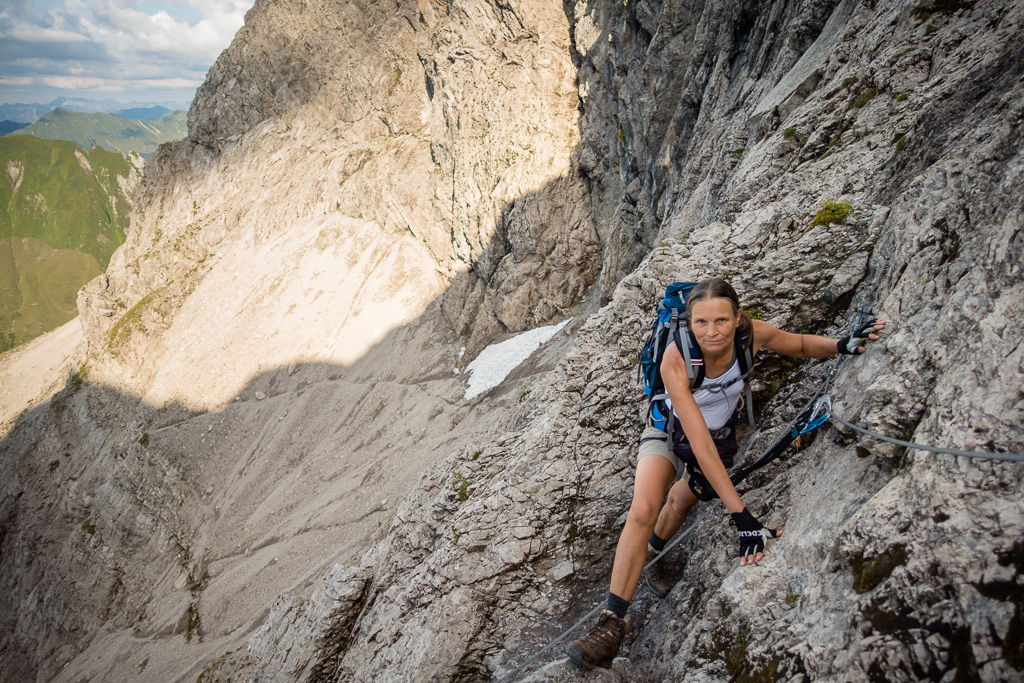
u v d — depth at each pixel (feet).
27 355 281.95
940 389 8.41
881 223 13.70
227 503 141.79
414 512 25.18
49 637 148.56
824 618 8.06
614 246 91.86
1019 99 10.03
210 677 39.34
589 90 107.86
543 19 115.14
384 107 187.93
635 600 13.83
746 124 34.60
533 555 16.57
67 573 152.87
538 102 118.32
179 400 172.24
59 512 166.09
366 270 178.09
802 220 15.55
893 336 10.15
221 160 220.84
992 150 10.09
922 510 7.43
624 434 16.76
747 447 12.97
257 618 102.99
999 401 7.39
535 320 127.54
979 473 7.07
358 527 110.73
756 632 8.96
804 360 13.32
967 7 16.55
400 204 175.11
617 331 17.81
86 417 179.73
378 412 147.23
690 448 9.80
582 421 17.67
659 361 9.65
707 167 45.62
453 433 119.85
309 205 199.31
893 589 7.22
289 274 187.32
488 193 134.00
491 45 127.13
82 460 174.40
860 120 17.71
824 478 10.22
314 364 169.58
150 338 185.98
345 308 173.88
